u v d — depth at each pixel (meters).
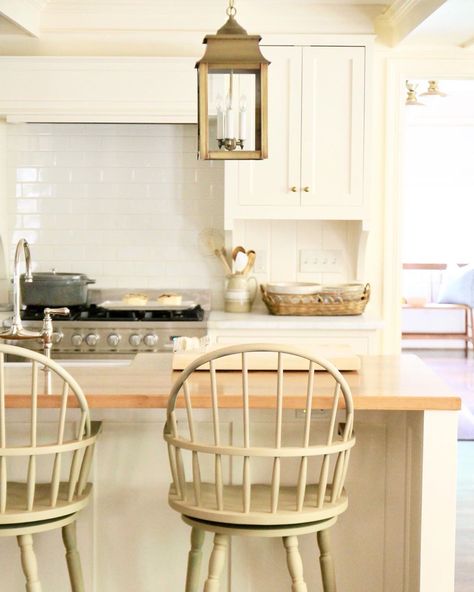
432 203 10.48
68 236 5.38
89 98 4.93
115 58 4.90
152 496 3.02
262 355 3.22
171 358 3.53
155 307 4.95
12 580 3.03
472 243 10.48
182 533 3.03
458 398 2.72
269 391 2.79
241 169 4.99
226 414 2.98
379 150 5.22
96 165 5.36
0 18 4.76
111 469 3.02
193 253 5.39
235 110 2.84
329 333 4.84
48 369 3.04
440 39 5.04
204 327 4.80
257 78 2.83
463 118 10.26
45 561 3.02
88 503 3.00
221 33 2.84
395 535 3.03
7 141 5.33
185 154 5.36
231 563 3.02
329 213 5.00
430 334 10.11
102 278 5.40
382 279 5.28
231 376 3.07
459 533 4.43
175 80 4.92
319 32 5.08
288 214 5.00
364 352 4.86
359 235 5.17
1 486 2.55
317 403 2.71
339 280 5.36
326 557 2.78
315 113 4.96
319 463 3.01
